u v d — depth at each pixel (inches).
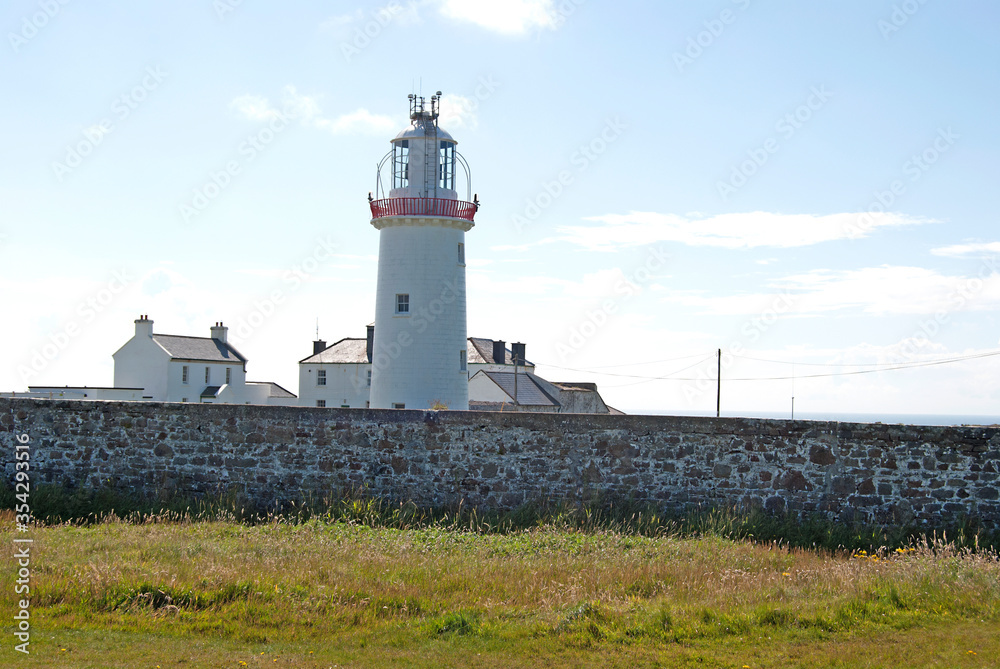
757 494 610.9
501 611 386.0
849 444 598.9
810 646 340.5
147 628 354.9
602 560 479.2
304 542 515.8
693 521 597.3
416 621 372.8
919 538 569.6
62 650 324.8
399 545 511.2
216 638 347.9
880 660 321.4
